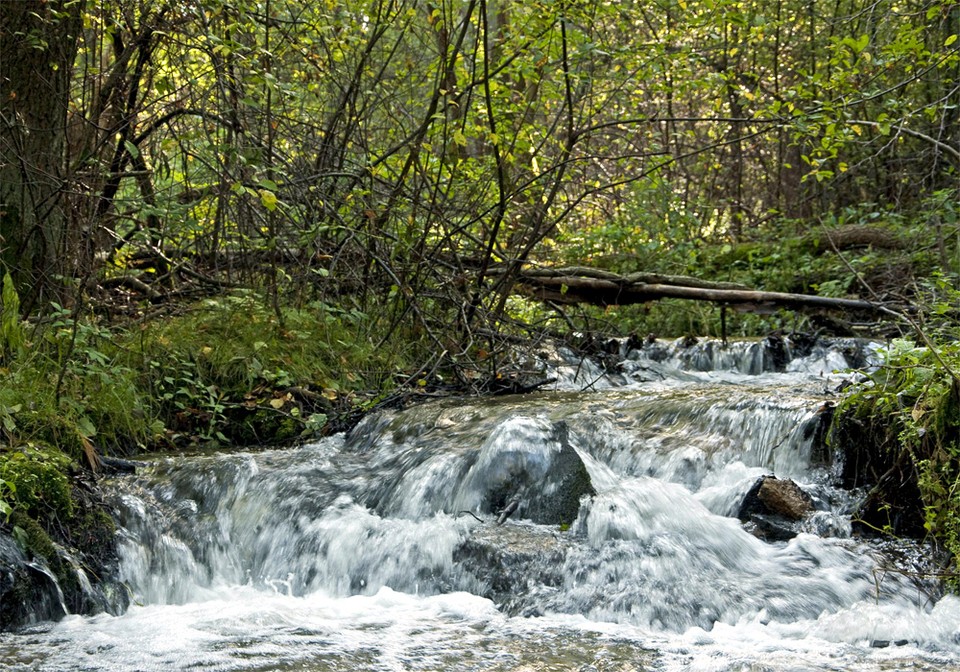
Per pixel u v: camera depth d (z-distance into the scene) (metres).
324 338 7.92
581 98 9.23
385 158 8.48
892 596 4.57
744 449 5.98
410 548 5.12
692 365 9.52
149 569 5.06
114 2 7.32
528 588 4.77
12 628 4.32
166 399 6.91
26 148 7.00
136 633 4.29
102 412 6.26
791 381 8.26
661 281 9.49
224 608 4.70
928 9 8.58
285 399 7.20
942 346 5.49
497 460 5.58
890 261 11.41
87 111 8.20
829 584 4.66
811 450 5.74
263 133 8.68
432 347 8.37
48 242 7.09
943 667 3.87
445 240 8.52
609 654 4.05
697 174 17.70
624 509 5.15
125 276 8.20
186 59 8.53
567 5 8.20
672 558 4.84
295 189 8.04
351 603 4.77
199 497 5.70
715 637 4.26
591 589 4.68
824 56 15.86
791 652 4.05
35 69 7.01
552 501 5.37
